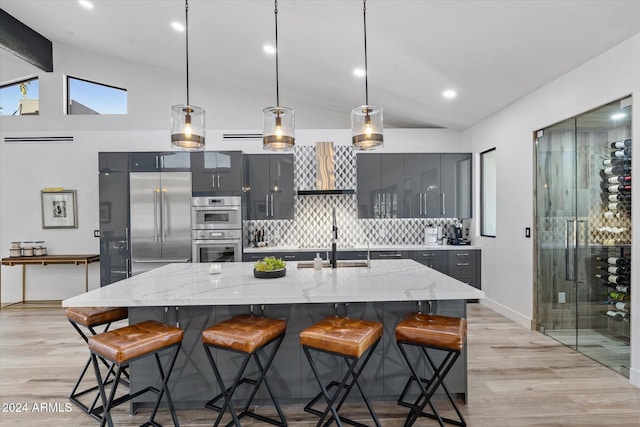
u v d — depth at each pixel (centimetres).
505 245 439
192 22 370
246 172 523
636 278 260
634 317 262
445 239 552
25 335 389
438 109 468
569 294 336
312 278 259
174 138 246
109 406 190
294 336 236
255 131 543
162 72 556
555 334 357
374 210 532
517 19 256
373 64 373
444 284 233
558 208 349
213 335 198
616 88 275
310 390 236
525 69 327
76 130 549
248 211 523
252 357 237
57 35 517
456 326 201
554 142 353
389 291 212
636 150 258
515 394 251
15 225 546
